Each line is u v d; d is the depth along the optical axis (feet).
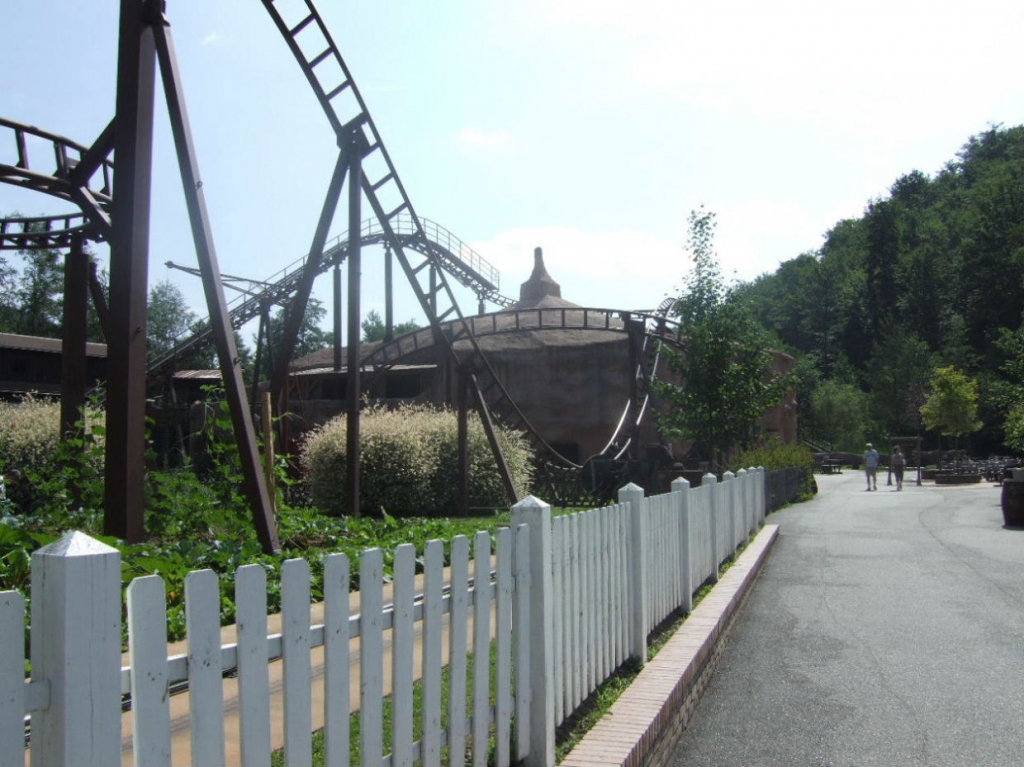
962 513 79.00
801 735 20.08
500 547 14.67
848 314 377.71
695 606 30.63
